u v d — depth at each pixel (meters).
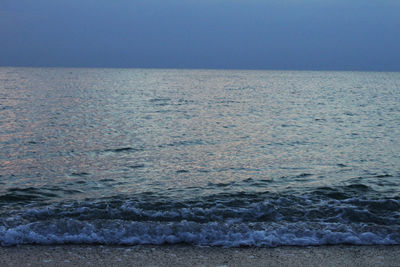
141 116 31.38
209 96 56.28
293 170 13.52
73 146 18.08
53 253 6.08
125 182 11.84
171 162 14.88
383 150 17.31
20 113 31.22
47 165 14.10
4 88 65.25
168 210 8.37
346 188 10.75
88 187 11.23
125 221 7.04
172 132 23.16
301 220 7.73
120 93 59.44
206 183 11.72
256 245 6.50
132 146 18.28
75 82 95.94
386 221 7.68
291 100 50.31
